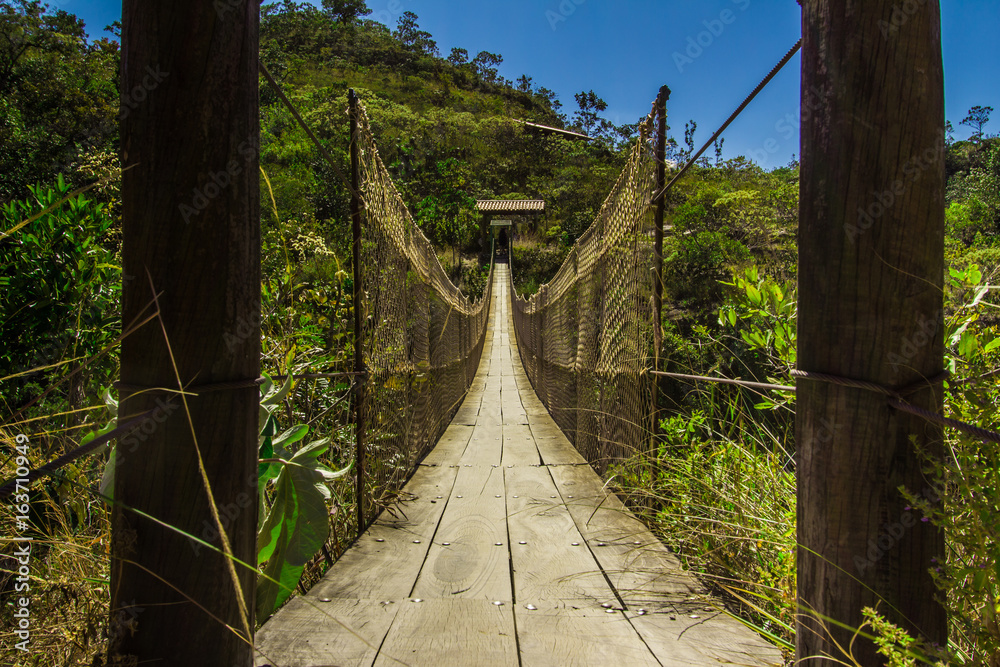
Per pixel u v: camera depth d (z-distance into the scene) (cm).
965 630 119
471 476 379
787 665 145
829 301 105
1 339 236
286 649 161
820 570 108
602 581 211
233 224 106
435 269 522
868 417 102
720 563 208
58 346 246
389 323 313
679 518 243
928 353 102
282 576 177
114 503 96
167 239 102
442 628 175
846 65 102
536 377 895
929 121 101
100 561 136
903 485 102
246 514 113
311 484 182
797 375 110
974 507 98
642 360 280
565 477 373
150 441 103
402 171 2981
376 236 284
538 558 236
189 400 103
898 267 101
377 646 164
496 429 582
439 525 281
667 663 153
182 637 105
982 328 155
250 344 112
